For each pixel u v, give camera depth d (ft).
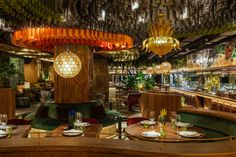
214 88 37.19
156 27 21.57
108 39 27.27
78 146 8.06
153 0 19.90
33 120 26.27
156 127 15.10
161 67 36.27
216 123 16.48
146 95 28.04
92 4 20.76
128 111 43.55
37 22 23.02
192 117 18.54
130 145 8.11
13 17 22.16
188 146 7.95
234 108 25.98
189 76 54.08
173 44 22.07
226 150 7.50
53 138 9.05
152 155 7.40
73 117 15.47
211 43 36.58
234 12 22.17
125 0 19.95
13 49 40.73
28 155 8.13
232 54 28.94
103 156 7.94
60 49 27.84
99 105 28.27
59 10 19.76
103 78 54.80
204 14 22.82
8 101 25.52
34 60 67.00
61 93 28.09
